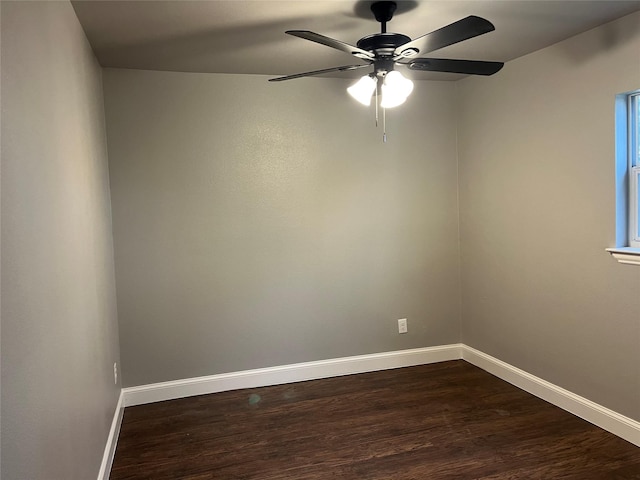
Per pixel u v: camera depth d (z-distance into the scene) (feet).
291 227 12.75
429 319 14.03
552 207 10.68
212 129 12.04
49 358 4.99
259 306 12.64
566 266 10.40
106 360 9.23
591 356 9.91
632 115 9.18
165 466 8.96
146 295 11.87
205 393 12.34
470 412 10.74
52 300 5.23
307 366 13.07
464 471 8.46
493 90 12.30
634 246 9.24
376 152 13.28
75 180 6.97
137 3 7.61
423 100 13.57
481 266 13.21
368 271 13.43
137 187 11.66
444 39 7.11
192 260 12.10
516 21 8.96
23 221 4.36
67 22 7.06
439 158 13.82
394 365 13.78
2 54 4.01
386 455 9.07
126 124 11.51
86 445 6.84
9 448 3.76
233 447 9.57
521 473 8.34
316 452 9.28
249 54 10.45
